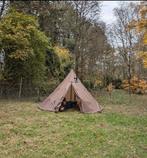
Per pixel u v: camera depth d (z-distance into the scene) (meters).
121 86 41.94
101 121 14.27
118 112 17.45
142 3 20.41
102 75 41.94
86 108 16.78
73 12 31.05
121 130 12.46
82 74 32.38
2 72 20.73
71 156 8.99
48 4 27.30
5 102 18.95
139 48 32.38
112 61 43.34
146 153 9.39
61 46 32.03
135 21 21.31
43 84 23.88
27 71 21.48
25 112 15.85
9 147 9.68
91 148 9.83
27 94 22.42
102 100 23.88
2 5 24.81
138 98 28.16
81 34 31.62
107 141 10.70
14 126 12.49
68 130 12.18
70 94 17.86
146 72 37.62
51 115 15.41
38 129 12.20
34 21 21.72
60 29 30.98
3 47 20.05
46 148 9.70
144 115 16.67
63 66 28.25
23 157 8.78
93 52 34.62
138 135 11.66
